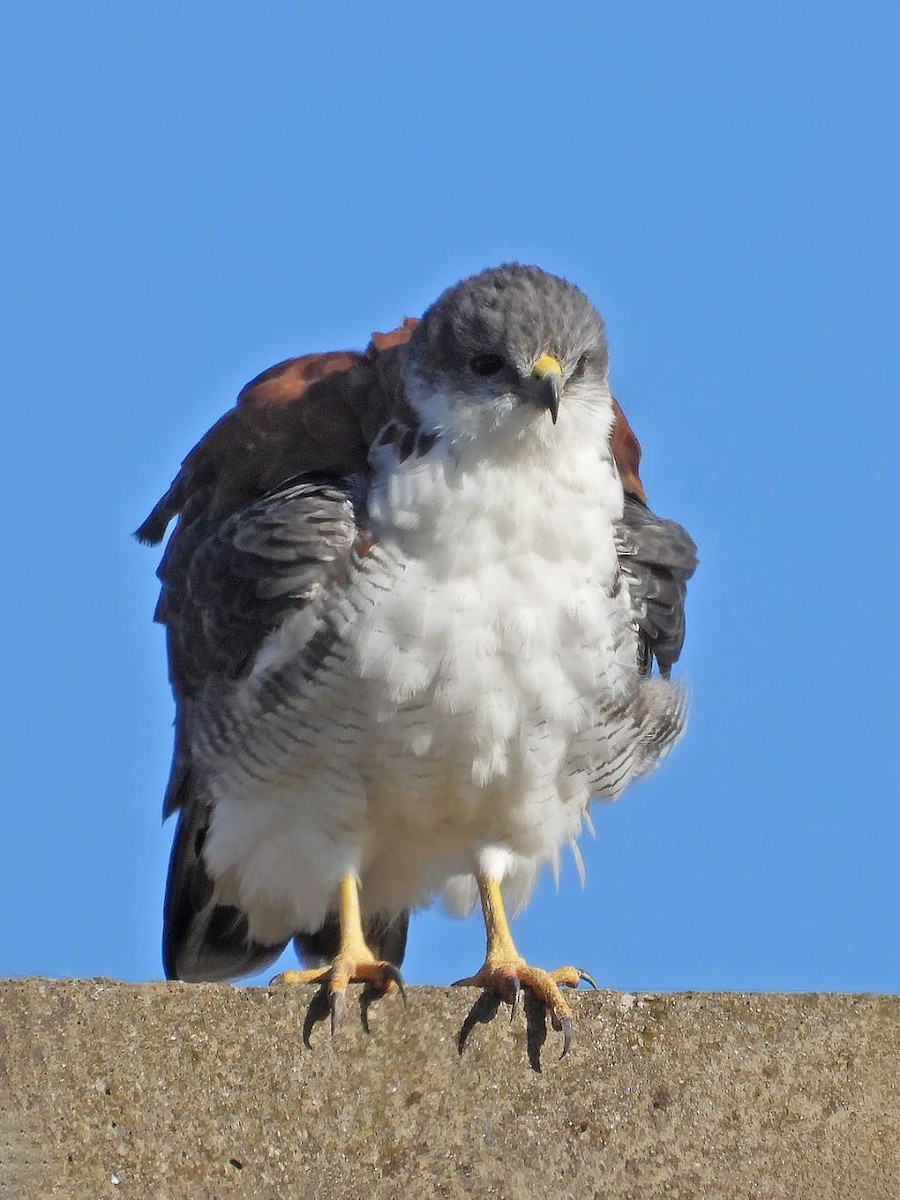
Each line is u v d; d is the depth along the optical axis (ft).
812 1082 31.19
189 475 43.50
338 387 40.75
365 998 31.01
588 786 39.86
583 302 39.22
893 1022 31.50
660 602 41.57
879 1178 30.91
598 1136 30.86
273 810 39.63
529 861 40.47
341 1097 30.19
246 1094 29.48
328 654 37.60
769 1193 30.68
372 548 37.32
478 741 37.78
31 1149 28.02
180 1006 29.30
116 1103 28.58
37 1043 28.40
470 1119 30.73
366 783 38.68
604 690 38.52
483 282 39.01
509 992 31.53
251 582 38.45
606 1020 31.37
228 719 39.68
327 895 40.06
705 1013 31.40
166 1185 28.60
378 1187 29.96
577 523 37.55
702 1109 31.01
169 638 42.73
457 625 37.01
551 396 36.50
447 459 37.22
